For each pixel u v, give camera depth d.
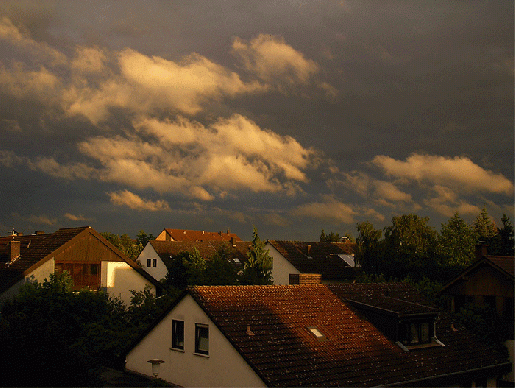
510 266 22.47
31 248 33.28
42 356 13.02
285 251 51.78
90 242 33.09
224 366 15.97
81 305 24.70
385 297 22.25
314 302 20.11
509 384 20.62
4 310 24.12
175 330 18.64
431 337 20.16
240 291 18.98
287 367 15.16
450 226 40.22
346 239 75.12
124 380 18.98
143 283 35.19
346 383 15.31
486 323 21.91
